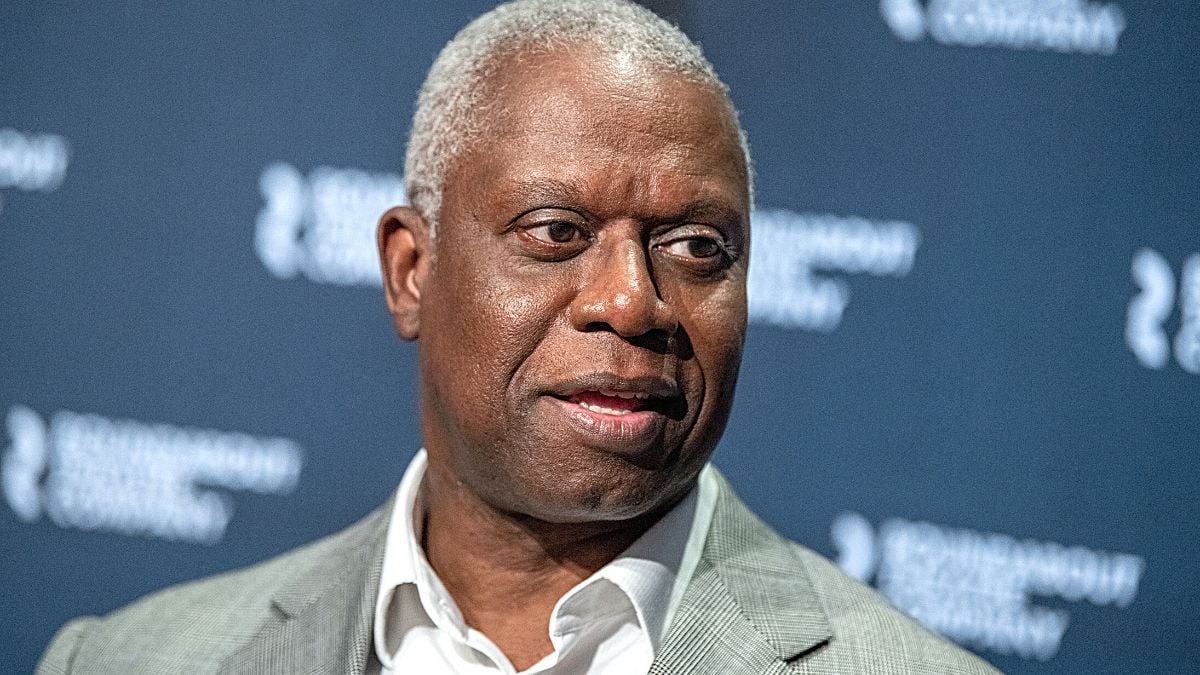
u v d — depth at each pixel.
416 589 4.82
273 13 7.84
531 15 4.60
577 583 4.59
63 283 7.88
